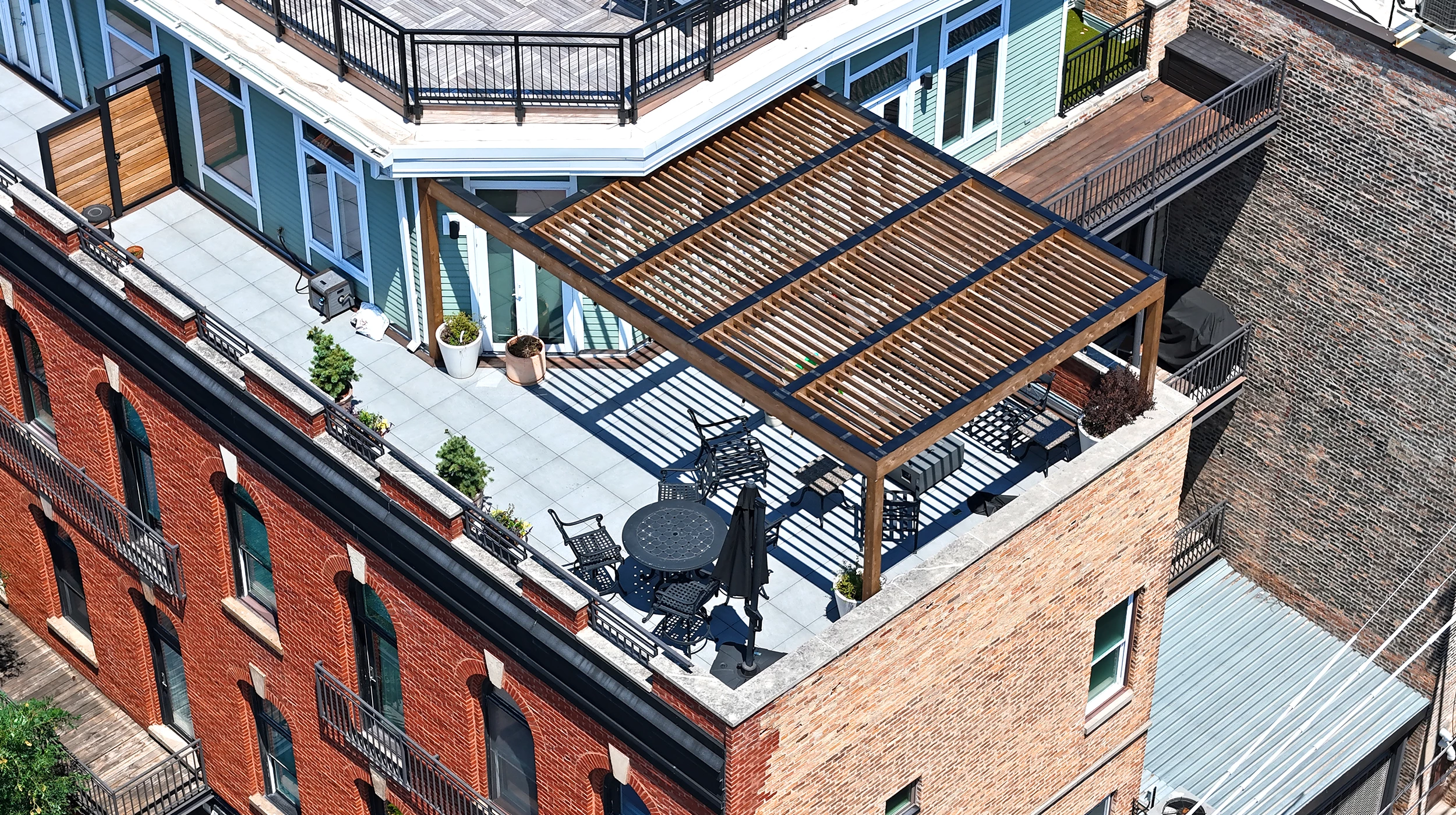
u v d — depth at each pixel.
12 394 34.59
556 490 28.41
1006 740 29.39
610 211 28.27
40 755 33.31
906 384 26.02
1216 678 38.91
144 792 35.62
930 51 32.12
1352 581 39.06
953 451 27.23
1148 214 34.38
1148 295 27.11
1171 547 30.00
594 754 26.27
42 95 35.00
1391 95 33.88
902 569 27.30
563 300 30.12
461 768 29.14
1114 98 35.94
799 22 29.62
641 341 30.78
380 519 27.02
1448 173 33.66
